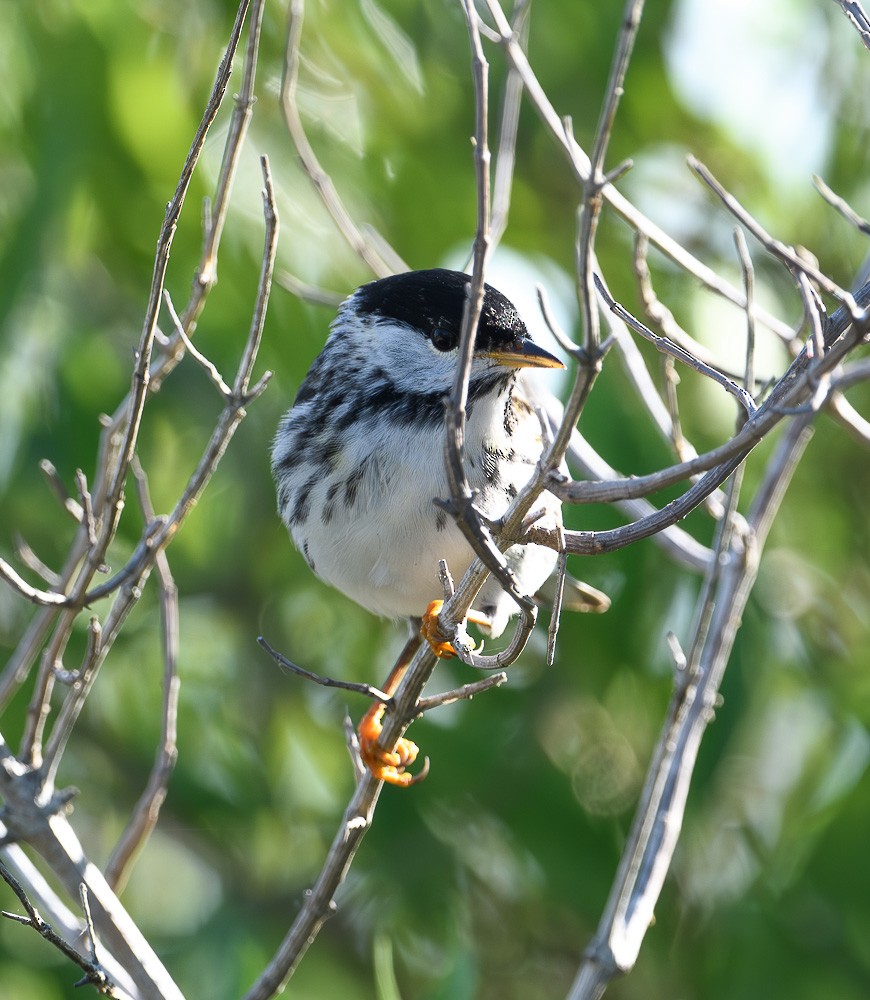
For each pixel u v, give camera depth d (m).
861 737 12.07
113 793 12.59
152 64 10.27
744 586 8.26
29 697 11.99
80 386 11.20
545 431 7.21
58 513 11.42
